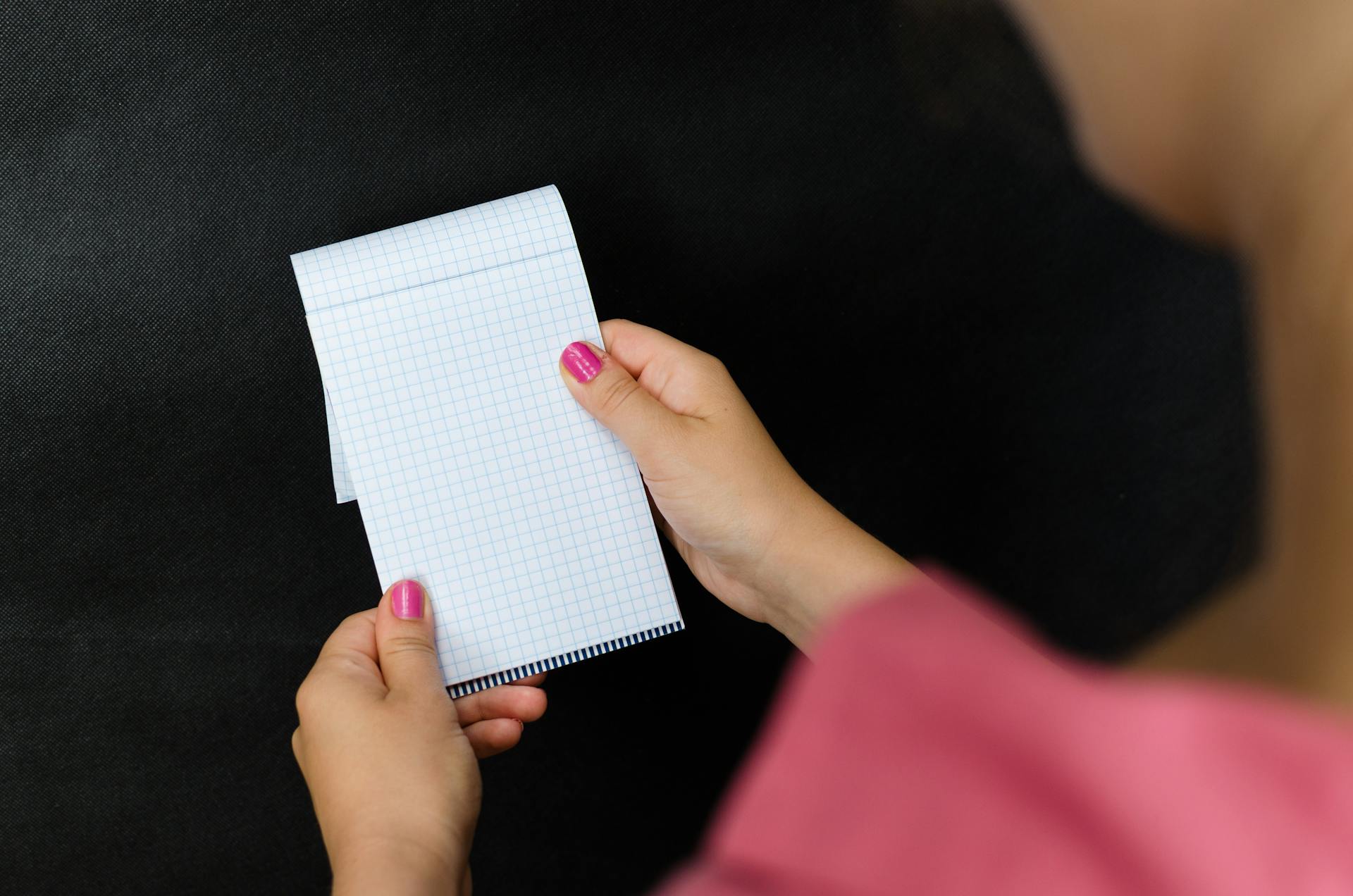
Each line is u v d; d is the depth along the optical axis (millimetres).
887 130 934
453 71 900
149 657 891
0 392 868
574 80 912
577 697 937
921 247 947
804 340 946
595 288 926
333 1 883
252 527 896
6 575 874
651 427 714
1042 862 176
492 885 930
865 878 191
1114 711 185
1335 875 161
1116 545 975
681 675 943
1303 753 169
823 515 736
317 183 892
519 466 736
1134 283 957
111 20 865
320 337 715
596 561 747
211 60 875
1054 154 932
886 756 195
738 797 212
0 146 861
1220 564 969
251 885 910
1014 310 958
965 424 964
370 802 605
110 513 882
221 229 884
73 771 889
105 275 875
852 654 207
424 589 726
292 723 908
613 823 938
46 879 891
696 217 928
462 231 736
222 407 890
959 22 782
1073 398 967
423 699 655
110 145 872
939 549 969
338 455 759
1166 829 171
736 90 925
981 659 198
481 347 732
